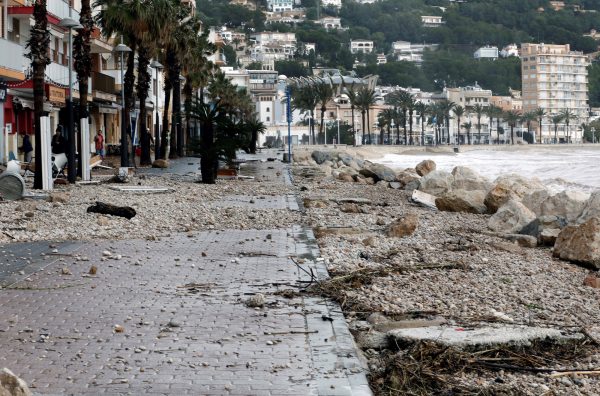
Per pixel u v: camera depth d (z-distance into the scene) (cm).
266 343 1215
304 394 983
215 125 4941
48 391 995
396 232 2584
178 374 1065
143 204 3384
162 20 6481
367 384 1023
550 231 2623
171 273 1808
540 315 1456
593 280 1795
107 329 1302
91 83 8081
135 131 10719
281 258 2033
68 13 7388
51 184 4003
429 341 1205
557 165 14650
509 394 1040
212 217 2981
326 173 6931
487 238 2614
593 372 1123
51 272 1816
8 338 1247
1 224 2652
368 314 1434
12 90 6194
